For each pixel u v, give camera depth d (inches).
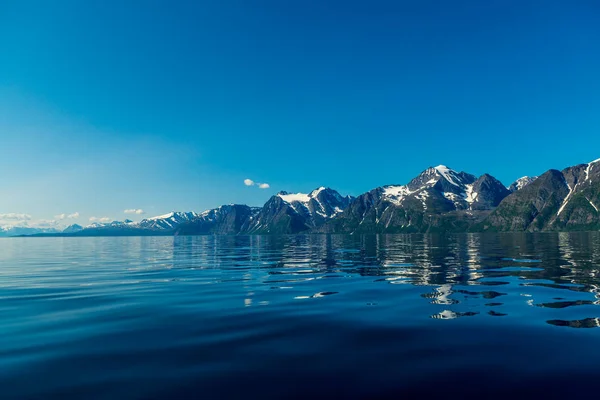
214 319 713.6
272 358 500.7
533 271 1403.8
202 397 387.2
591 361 474.0
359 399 384.5
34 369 465.4
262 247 4571.9
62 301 904.9
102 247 5329.7
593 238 6161.4
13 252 3742.6
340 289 1051.9
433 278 1250.6
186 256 2856.8
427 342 559.5
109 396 390.0
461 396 388.8
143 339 588.7
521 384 413.7
